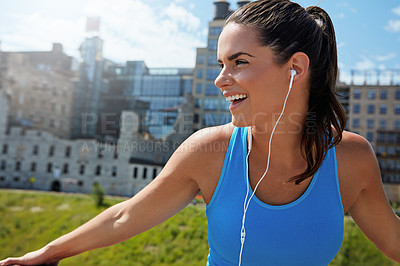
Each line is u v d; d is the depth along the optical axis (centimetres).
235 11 65
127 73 5128
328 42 69
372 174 76
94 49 5312
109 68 5334
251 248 70
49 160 4041
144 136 4325
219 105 4475
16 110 4619
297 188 71
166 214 77
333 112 70
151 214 75
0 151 4134
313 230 69
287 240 69
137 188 3831
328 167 72
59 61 5322
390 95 4316
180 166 74
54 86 5006
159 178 77
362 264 1103
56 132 4897
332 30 72
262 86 62
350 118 4359
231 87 64
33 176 4031
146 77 5041
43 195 1984
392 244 81
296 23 63
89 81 5169
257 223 69
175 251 1238
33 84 4847
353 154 74
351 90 4397
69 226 1603
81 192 3869
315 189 70
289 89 62
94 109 5062
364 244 1151
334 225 71
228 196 72
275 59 62
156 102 4825
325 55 68
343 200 75
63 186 3859
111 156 3906
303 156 70
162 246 1258
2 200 1838
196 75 4647
